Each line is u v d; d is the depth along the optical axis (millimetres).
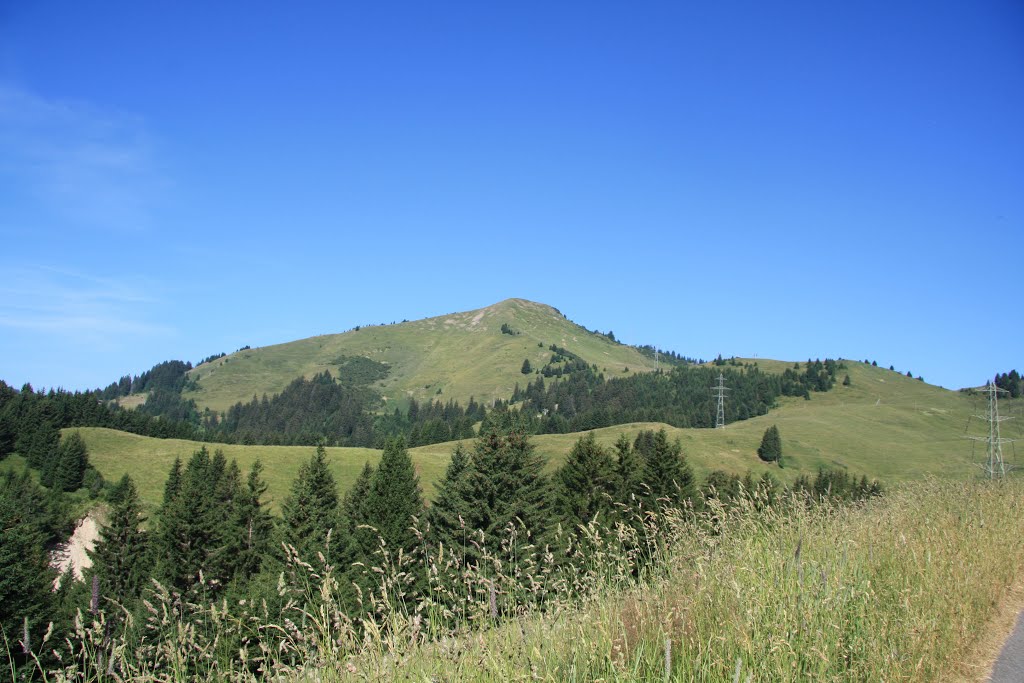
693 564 6609
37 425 93938
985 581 7785
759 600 5551
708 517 8031
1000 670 5941
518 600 5547
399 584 4996
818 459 110062
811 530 8234
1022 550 9531
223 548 33250
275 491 76250
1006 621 7324
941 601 6559
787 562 6387
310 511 33062
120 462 87125
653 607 5707
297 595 4789
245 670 4383
